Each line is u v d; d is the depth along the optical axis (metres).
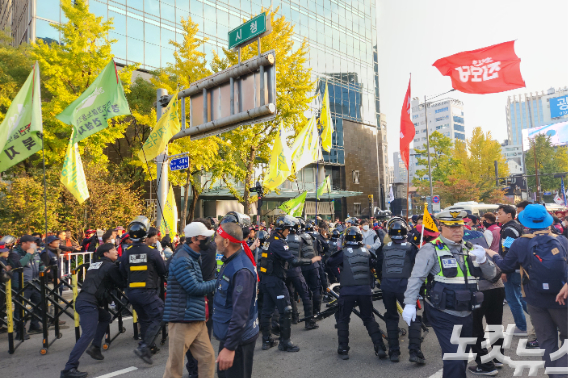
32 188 13.25
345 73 38.62
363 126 39.34
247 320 3.00
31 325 7.01
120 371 4.92
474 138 43.47
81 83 14.70
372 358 5.19
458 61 7.80
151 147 9.85
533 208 3.78
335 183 36.34
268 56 8.17
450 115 136.75
